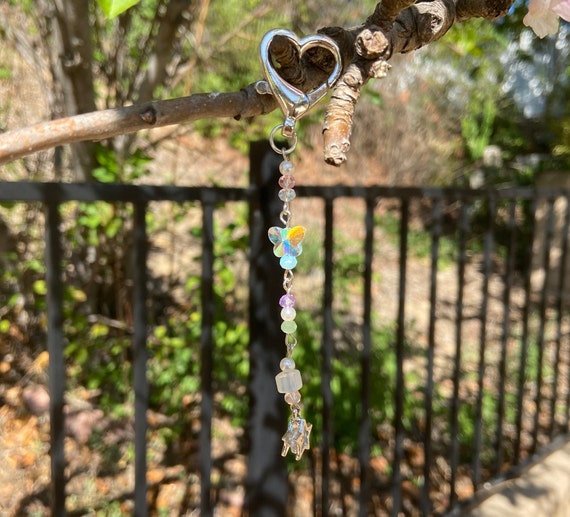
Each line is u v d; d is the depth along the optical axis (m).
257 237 0.30
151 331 0.62
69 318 0.51
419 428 0.60
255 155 0.30
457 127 1.51
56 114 0.57
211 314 0.30
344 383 0.57
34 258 0.64
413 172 1.44
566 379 0.75
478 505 0.45
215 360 0.57
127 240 0.61
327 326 0.35
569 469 0.51
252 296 0.30
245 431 0.54
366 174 1.39
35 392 0.58
